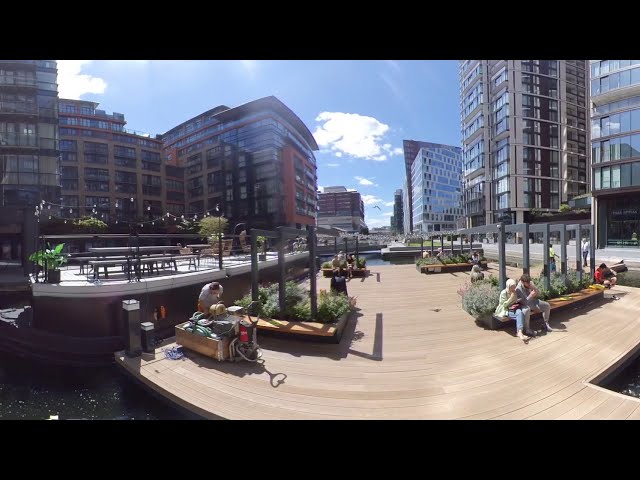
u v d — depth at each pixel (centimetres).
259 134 5662
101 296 713
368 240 5875
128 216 5931
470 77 5972
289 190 5775
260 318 695
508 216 4919
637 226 2850
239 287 1185
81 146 5759
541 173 4981
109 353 664
